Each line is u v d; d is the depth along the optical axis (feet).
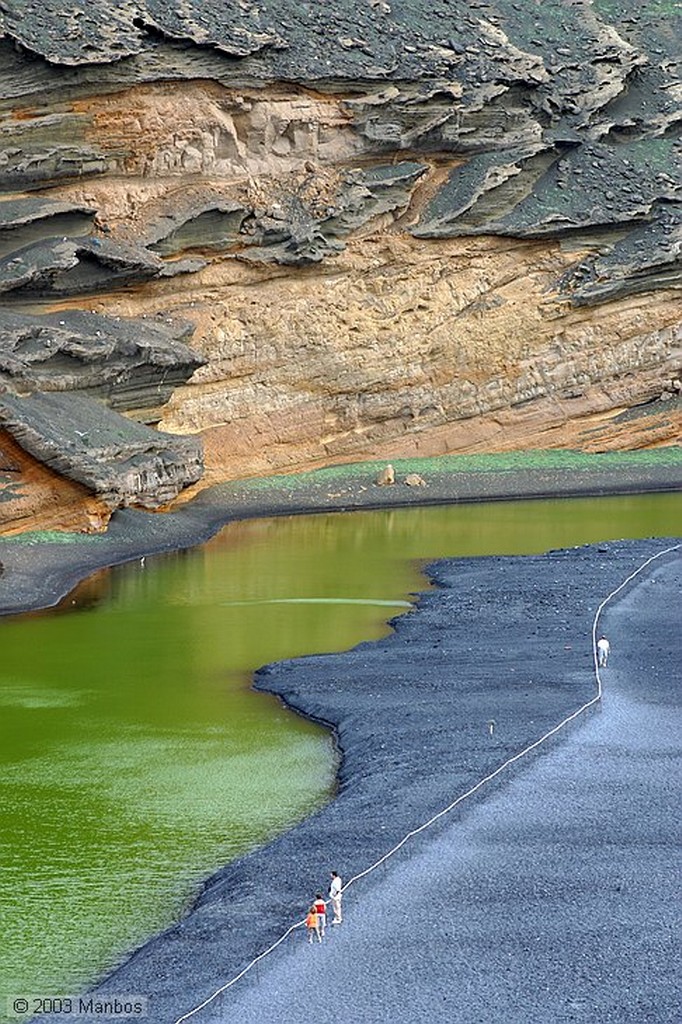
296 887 126.21
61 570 275.80
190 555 302.25
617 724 166.20
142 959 116.16
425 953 111.45
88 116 347.56
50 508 291.79
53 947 122.42
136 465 305.94
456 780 150.30
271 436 375.66
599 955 110.11
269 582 272.51
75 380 307.99
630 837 132.36
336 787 161.58
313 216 378.73
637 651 202.80
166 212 356.18
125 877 136.77
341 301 384.06
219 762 170.50
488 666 200.13
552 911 117.70
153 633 231.71
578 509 363.76
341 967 109.81
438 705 182.09
